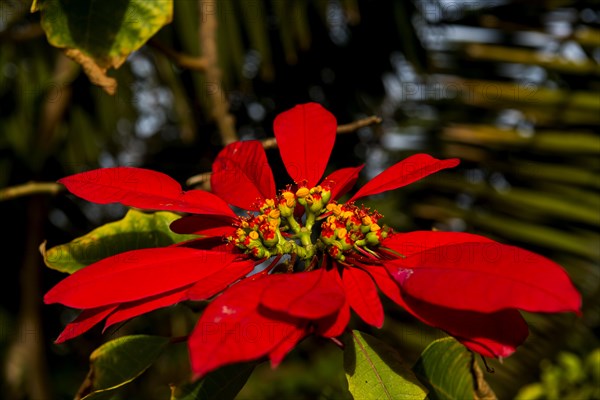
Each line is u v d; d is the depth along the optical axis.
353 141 1.18
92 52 0.55
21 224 1.29
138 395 1.61
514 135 1.06
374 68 1.15
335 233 0.47
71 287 0.43
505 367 1.09
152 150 1.34
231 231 0.50
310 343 1.55
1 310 1.39
